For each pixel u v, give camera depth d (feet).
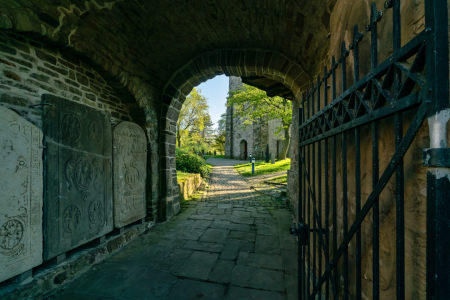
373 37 2.52
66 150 7.54
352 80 3.88
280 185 25.95
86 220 8.31
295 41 10.36
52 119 7.04
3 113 5.68
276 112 33.47
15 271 5.82
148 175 13.12
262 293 6.86
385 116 2.19
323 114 4.00
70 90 8.57
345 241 2.90
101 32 8.84
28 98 6.95
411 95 1.85
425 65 1.75
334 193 3.36
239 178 34.60
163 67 13.16
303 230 4.86
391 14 2.69
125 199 10.74
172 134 15.39
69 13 7.35
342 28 4.41
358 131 2.75
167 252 9.65
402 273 1.99
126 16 9.02
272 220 14.25
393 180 2.60
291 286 7.16
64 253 7.43
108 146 9.71
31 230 6.25
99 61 9.34
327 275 3.44
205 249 9.96
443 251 1.61
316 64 10.31
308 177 4.78
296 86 12.37
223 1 9.07
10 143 5.81
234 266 8.46
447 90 1.61
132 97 11.80
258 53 12.67
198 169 29.50
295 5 8.14
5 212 5.66
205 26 10.98
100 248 8.90
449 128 1.61
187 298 6.60
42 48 7.51
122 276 7.73
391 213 2.65
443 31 1.63
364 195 3.35
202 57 13.50
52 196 6.97
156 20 10.00
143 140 12.49
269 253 9.57
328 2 7.03
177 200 15.93
